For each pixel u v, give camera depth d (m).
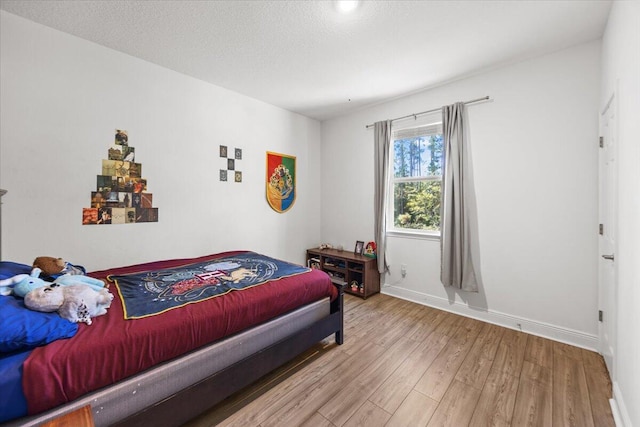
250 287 1.89
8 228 1.93
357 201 3.95
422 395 1.71
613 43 1.75
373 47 2.31
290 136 3.95
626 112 1.46
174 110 2.76
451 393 1.73
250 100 3.44
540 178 2.45
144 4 1.81
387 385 1.81
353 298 3.47
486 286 2.77
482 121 2.75
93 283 1.65
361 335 2.49
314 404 1.64
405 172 3.48
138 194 2.54
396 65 2.62
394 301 3.35
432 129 3.20
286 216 3.92
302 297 2.03
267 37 2.18
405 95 3.35
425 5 1.81
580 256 2.28
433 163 3.23
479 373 1.93
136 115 2.51
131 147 2.49
